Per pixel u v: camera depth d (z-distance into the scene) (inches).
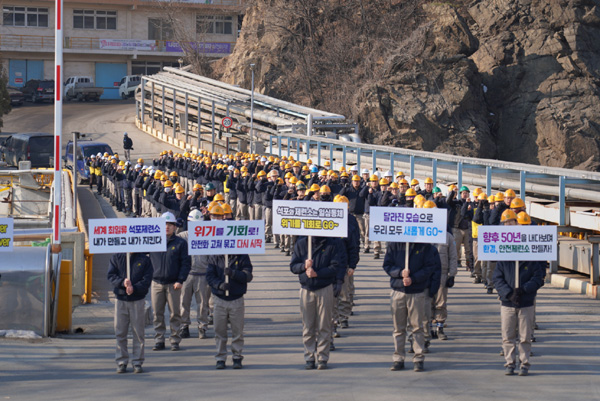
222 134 1708.9
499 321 533.0
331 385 356.8
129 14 3127.5
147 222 393.4
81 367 403.9
